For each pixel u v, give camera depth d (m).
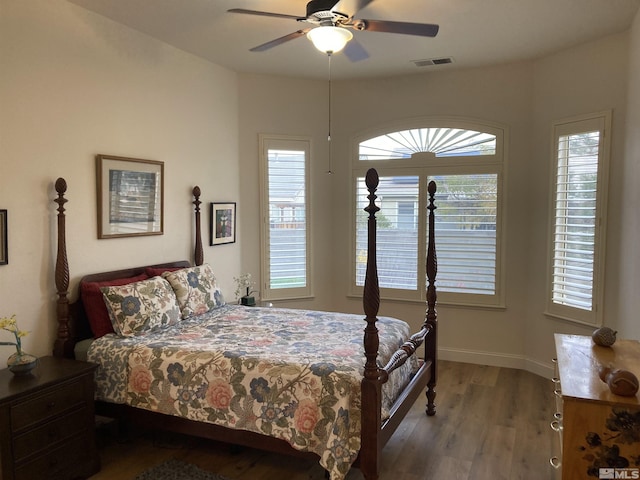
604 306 3.75
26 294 2.89
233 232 4.72
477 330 4.75
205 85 4.31
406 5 3.09
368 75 4.81
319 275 5.22
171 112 3.95
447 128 4.71
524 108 4.39
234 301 4.77
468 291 4.73
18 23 2.80
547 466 2.88
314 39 2.77
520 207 4.48
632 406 1.84
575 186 3.97
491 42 3.82
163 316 3.26
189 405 2.68
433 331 3.58
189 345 2.86
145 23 3.45
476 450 3.08
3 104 2.73
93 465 2.79
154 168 3.78
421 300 4.91
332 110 5.08
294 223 5.04
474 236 4.67
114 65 3.42
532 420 3.50
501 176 4.52
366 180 2.34
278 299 5.03
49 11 2.97
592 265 3.82
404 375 3.03
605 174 3.71
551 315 4.22
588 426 1.90
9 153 2.77
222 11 3.23
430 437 3.25
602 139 3.72
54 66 3.01
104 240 3.39
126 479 2.76
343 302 5.27
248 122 4.80
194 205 4.23
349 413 2.35
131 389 2.82
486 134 4.57
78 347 3.03
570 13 3.24
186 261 4.11
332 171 5.14
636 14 3.25
